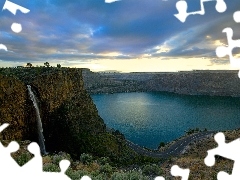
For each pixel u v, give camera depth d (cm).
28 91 8050
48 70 9731
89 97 10838
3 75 7462
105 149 7931
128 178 973
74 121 8894
